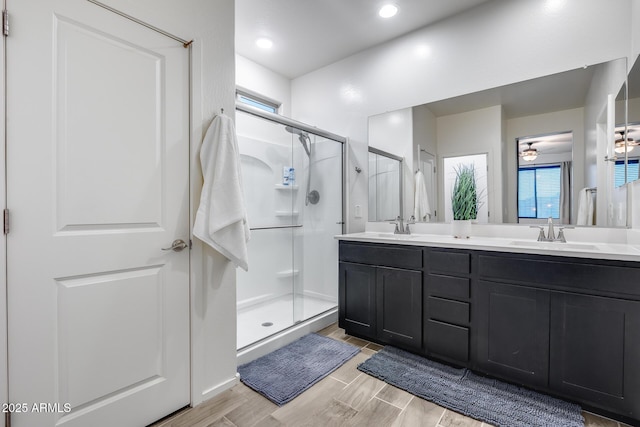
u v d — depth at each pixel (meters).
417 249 2.09
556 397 1.64
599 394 1.47
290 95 3.61
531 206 2.15
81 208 1.27
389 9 2.38
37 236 1.16
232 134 1.71
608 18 1.88
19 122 1.12
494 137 2.28
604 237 1.89
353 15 2.47
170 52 1.55
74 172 1.25
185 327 1.60
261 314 2.88
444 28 2.51
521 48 2.18
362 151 3.03
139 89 1.44
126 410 1.39
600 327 1.47
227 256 1.66
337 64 3.21
